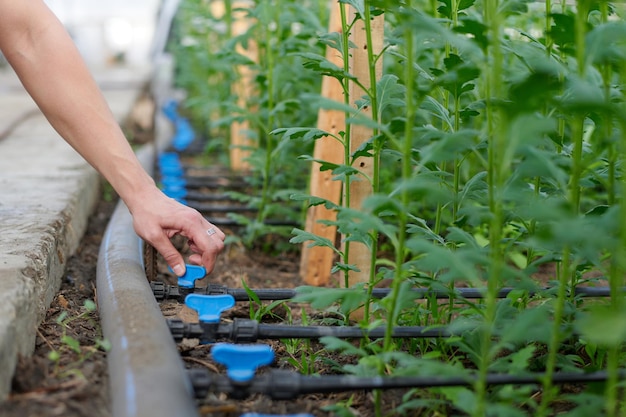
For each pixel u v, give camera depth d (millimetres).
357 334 1948
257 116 3898
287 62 4102
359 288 1992
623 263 1441
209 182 4766
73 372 1704
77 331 2064
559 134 2156
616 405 1669
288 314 2375
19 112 6211
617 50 1567
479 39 1624
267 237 3705
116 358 1652
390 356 1607
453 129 2111
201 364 2014
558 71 1798
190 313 2299
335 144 2885
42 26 2133
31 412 1494
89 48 18562
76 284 2639
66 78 2141
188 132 7039
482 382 1492
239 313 2576
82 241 3340
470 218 1919
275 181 3967
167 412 1361
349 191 2361
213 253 2270
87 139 2186
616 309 1700
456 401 1575
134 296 1986
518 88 1344
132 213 2250
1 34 2113
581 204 3314
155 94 9086
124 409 1415
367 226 1568
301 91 4121
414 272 1868
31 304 1919
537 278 3127
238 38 3699
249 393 1642
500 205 1513
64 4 18234
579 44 1481
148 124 7855
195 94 8312
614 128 2016
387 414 1698
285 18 3514
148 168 4668
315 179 2959
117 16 18594
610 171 1765
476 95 2508
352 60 2395
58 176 3535
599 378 1661
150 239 2229
